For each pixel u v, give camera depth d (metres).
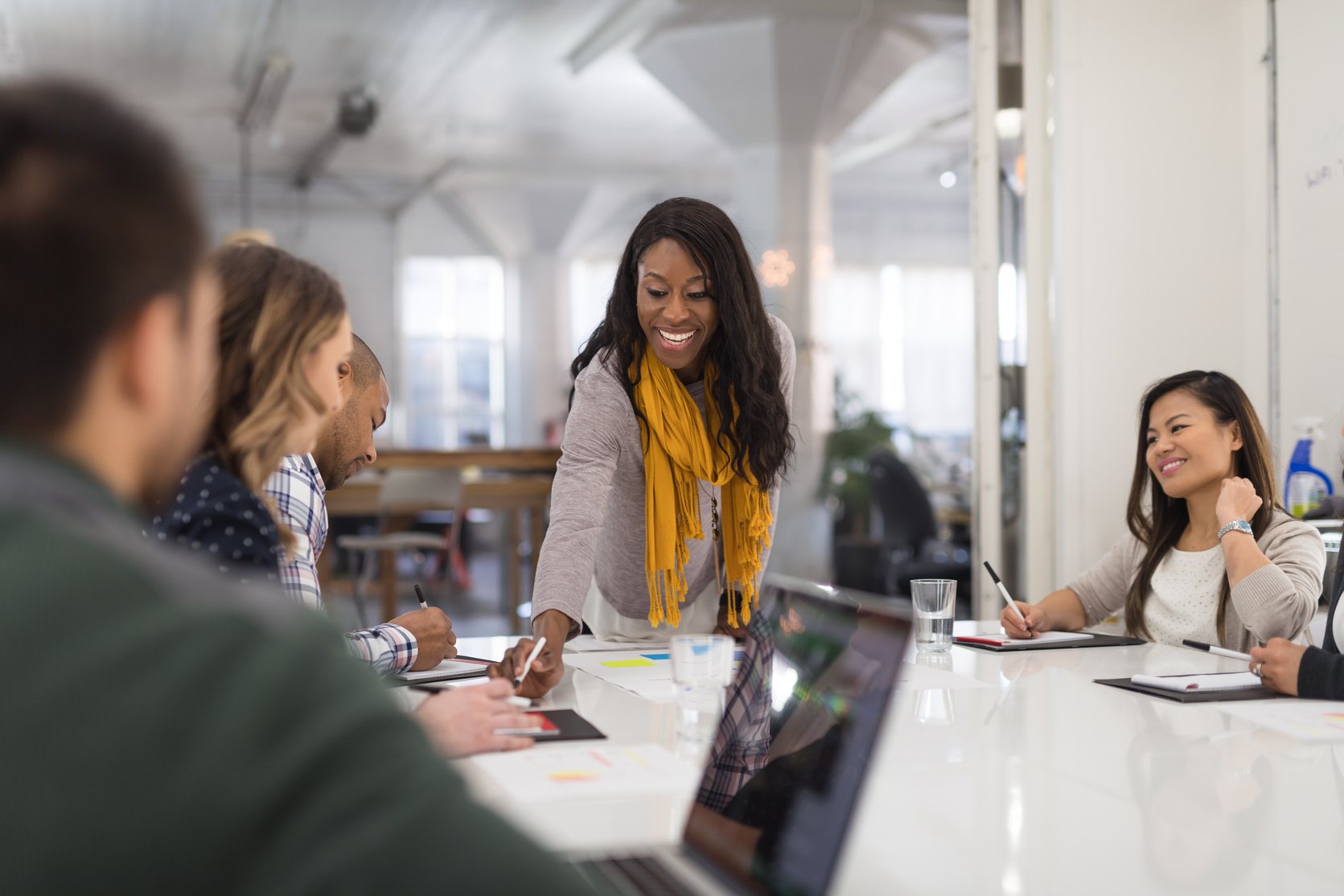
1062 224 3.53
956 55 7.34
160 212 0.41
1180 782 1.04
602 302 2.00
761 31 6.81
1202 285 3.56
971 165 3.83
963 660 1.73
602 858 0.82
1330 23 3.20
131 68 8.05
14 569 0.36
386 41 7.59
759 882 0.72
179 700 0.35
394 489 5.75
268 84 8.17
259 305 1.04
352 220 11.74
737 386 1.83
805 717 0.76
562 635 1.55
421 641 1.56
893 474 6.20
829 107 7.18
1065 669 1.64
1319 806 0.96
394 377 11.88
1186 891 0.77
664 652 1.80
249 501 1.02
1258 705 1.37
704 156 10.80
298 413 1.05
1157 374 3.56
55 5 6.88
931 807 0.96
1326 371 3.24
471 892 0.35
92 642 0.35
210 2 6.85
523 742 1.15
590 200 11.83
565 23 7.32
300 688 0.36
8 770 0.34
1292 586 1.86
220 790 0.34
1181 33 3.54
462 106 9.14
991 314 3.79
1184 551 2.11
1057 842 0.87
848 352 12.09
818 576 7.00
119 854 0.34
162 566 0.39
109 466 0.42
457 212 12.05
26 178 0.39
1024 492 3.71
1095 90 3.53
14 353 0.39
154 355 0.42
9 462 0.39
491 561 10.60
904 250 12.29
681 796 0.98
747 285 1.80
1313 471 3.10
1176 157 3.55
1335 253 3.20
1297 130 3.33
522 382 12.26
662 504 1.82
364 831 0.34
